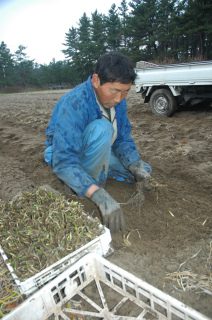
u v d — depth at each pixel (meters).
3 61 67.56
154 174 3.39
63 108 2.21
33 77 68.00
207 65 5.43
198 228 2.30
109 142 2.39
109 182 3.15
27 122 7.39
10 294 1.69
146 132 5.47
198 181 3.13
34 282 1.62
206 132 5.03
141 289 1.57
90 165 2.54
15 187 3.29
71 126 2.19
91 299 1.71
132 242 2.18
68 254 1.77
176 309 1.42
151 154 4.14
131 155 2.78
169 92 6.47
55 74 66.06
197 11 31.09
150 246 2.12
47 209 2.20
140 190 2.66
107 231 1.96
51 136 2.61
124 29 41.41
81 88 2.25
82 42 54.50
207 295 1.69
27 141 5.43
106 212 2.06
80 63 50.97
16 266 1.72
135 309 1.61
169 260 1.97
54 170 2.30
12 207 2.27
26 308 1.50
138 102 10.10
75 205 2.23
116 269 1.64
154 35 37.00
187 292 1.71
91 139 2.35
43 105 12.40
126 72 1.92
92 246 1.85
